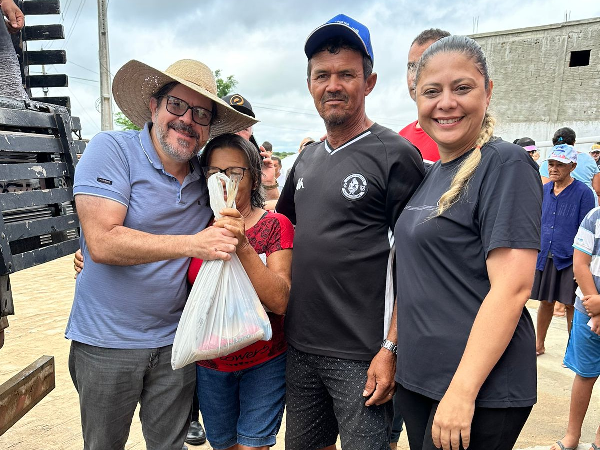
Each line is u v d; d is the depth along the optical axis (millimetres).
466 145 1590
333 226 1921
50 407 3514
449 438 1377
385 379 1832
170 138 1859
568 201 4176
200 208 2043
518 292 1359
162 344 1936
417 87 1622
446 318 1506
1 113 1713
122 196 1816
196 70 1906
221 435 2234
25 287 7520
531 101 20406
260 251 2062
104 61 16484
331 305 1920
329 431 2201
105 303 1877
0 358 4406
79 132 2320
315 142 2305
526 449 2951
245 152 2039
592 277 2688
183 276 1967
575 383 2854
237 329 1708
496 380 1431
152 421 2031
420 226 1582
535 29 19859
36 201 1834
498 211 1389
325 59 1919
